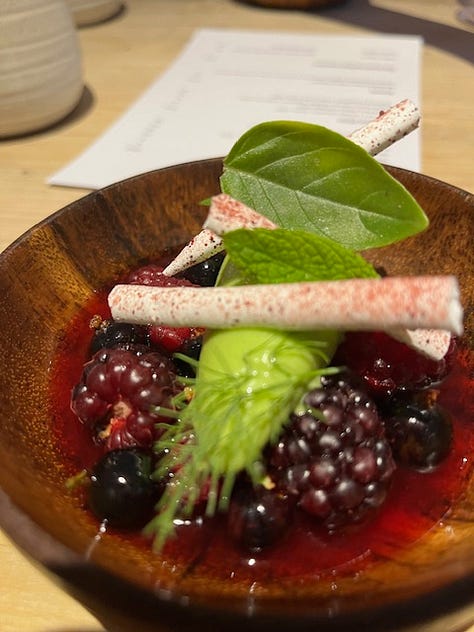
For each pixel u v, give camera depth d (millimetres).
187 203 150
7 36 203
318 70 258
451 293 80
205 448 92
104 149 214
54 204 195
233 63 268
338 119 220
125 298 108
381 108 227
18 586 105
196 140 215
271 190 111
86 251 140
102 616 81
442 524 100
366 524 100
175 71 265
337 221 108
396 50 270
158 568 92
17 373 116
